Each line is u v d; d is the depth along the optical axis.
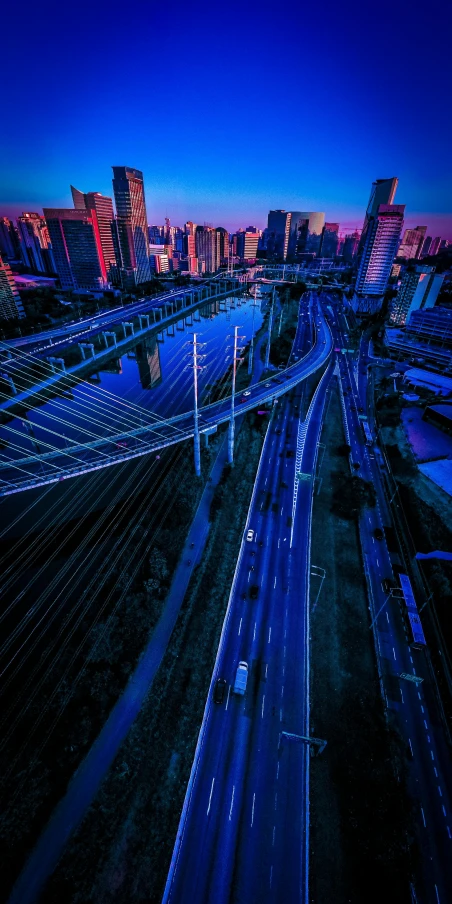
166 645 75.25
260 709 66.94
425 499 120.19
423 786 60.16
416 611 82.81
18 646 74.75
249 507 109.12
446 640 79.75
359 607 85.69
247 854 52.50
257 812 56.06
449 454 141.25
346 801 57.56
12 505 107.50
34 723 61.31
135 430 128.75
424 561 96.81
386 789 57.41
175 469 120.75
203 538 99.44
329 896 50.19
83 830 52.72
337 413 167.50
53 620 79.12
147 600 80.19
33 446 138.50
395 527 106.88
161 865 51.31
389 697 70.81
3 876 48.91
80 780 57.59
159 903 48.41
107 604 79.44
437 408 160.00
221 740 63.03
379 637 80.31
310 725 65.62
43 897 47.78
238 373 196.00
